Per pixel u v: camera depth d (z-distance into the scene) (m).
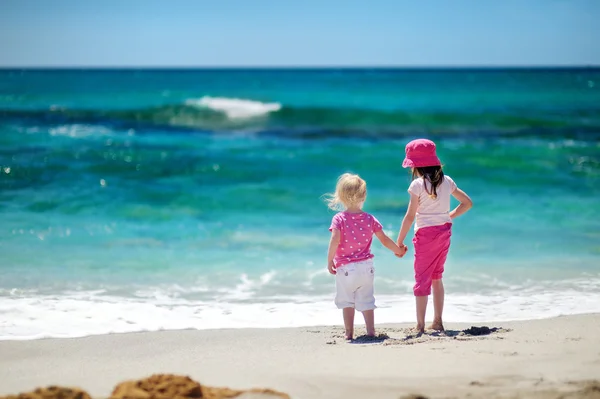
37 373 3.86
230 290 6.50
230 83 52.88
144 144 17.81
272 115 23.00
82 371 3.86
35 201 10.85
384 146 17.95
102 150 16.23
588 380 3.28
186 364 3.96
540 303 5.99
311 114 22.94
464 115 22.48
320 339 4.75
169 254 7.93
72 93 34.38
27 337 4.93
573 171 14.45
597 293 6.34
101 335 4.98
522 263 7.53
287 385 3.32
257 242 8.56
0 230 8.98
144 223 9.58
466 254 7.93
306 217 10.10
